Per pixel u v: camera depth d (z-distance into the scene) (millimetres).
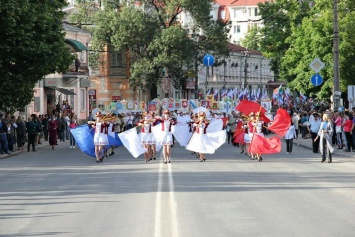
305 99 85375
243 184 21766
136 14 70688
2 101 39469
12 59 38781
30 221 14977
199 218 14820
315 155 36625
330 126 31812
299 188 20562
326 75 60750
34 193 20078
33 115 44250
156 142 31953
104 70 82750
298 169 27594
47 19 39500
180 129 37438
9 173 26922
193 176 24578
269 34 80438
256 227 13656
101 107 55531
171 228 13539
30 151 42094
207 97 59906
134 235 12906
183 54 71250
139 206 16859
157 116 32562
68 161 33312
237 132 37375
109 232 13336
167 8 72688
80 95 74188
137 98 85625
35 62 39688
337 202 17406
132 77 72875
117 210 16281
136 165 30156
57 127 49312
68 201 18109
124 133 33875
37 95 62094
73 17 76250
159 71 73938
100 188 21000
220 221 14422
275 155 36656
